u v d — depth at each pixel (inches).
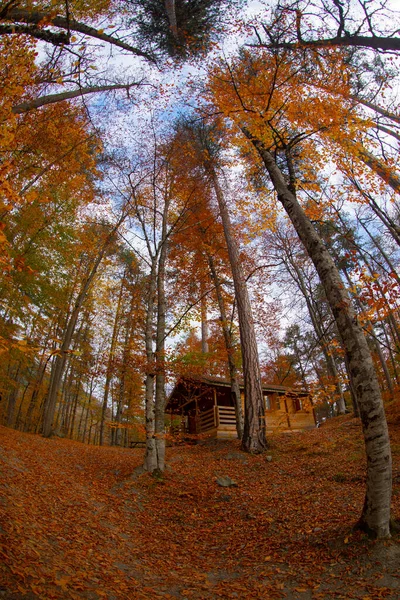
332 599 168.9
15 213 511.2
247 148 405.1
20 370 812.0
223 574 217.8
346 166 314.0
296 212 275.3
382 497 207.2
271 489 373.1
